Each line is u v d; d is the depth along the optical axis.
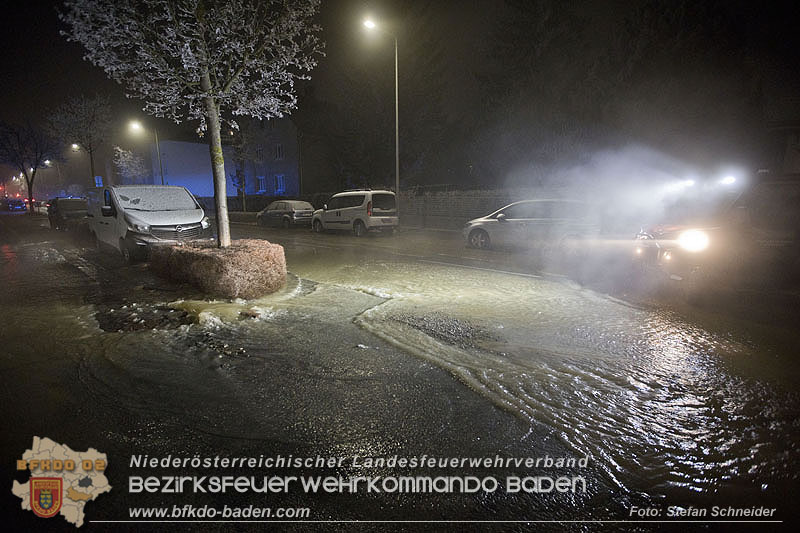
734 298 6.66
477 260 11.39
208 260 7.02
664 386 3.93
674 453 2.97
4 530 2.27
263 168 40.56
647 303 6.84
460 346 4.91
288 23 7.68
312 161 37.50
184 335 5.24
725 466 2.84
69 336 5.19
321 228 20.00
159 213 10.45
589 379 4.07
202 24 7.21
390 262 11.15
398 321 5.85
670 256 7.14
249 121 31.77
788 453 2.97
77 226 15.41
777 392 3.82
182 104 7.84
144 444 3.03
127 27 6.72
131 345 4.90
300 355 4.62
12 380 3.99
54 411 3.44
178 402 3.60
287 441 3.08
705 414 3.46
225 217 8.28
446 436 3.14
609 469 2.80
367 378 4.06
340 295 7.41
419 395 3.74
